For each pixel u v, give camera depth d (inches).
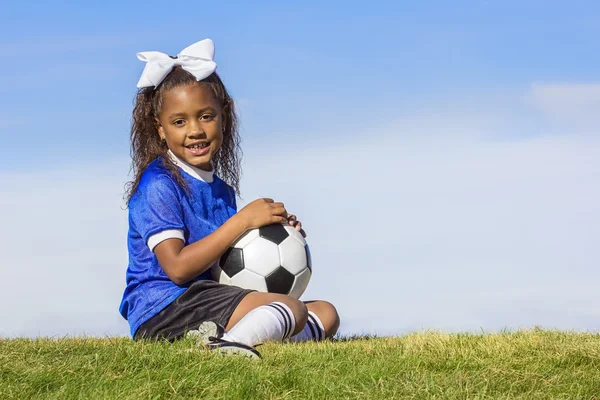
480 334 214.2
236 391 141.5
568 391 152.9
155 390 142.6
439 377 159.2
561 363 177.2
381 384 150.4
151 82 217.3
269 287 207.8
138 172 227.1
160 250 203.6
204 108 215.2
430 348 186.9
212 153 219.3
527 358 179.2
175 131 214.8
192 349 171.6
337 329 227.3
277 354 175.0
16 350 177.8
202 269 202.7
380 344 196.4
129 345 179.9
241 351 171.3
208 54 221.5
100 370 156.8
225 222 210.4
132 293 211.5
